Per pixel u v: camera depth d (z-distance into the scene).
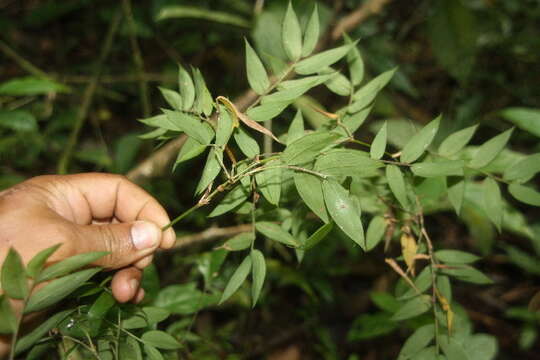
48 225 0.34
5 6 0.95
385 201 0.38
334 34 0.56
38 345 0.34
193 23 0.82
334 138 0.29
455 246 0.77
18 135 0.64
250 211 0.36
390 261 0.37
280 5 0.59
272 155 0.31
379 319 0.52
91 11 0.91
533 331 0.63
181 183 0.70
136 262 0.39
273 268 0.59
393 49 0.81
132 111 0.86
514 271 0.76
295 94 0.31
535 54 0.87
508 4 0.90
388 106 0.63
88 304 0.35
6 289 0.27
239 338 0.63
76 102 0.77
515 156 0.42
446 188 0.37
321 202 0.30
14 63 0.89
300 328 0.66
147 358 0.37
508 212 0.48
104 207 0.42
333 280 0.74
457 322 0.39
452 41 0.68
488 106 0.86
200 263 0.49
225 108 0.30
